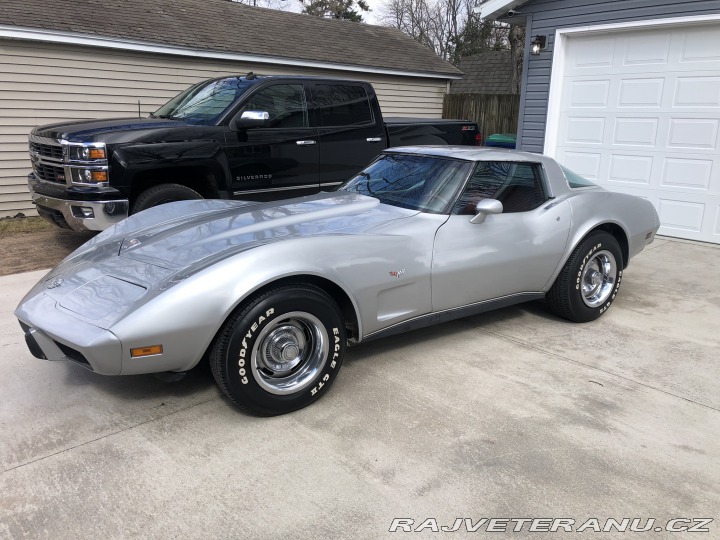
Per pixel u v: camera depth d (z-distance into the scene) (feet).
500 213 12.03
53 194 18.25
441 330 14.03
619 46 24.80
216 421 9.64
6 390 10.62
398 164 13.85
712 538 7.06
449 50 128.88
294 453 8.73
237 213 11.96
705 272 19.39
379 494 7.81
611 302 15.06
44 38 27.37
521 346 13.05
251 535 7.04
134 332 8.31
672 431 9.49
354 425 9.54
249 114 18.70
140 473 8.21
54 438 9.08
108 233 12.07
